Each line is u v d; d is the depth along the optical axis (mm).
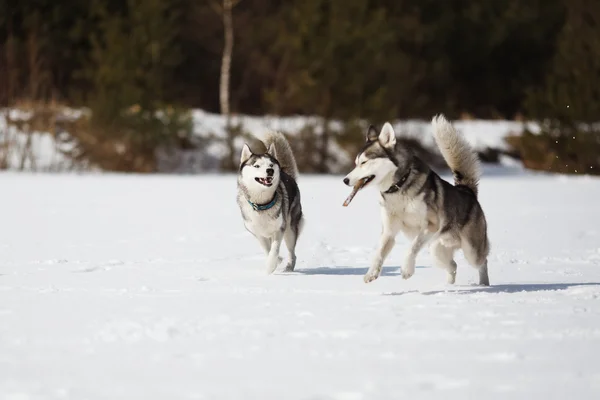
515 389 4973
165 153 36219
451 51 44500
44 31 38656
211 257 11656
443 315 7199
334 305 7750
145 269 10391
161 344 6129
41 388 5008
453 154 9766
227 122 36938
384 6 41656
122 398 4824
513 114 47062
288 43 37469
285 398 4809
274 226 10406
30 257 11398
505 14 45281
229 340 6246
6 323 6867
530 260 11375
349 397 4820
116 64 35531
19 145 34406
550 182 29578
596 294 8305
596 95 34906
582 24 35969
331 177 33281
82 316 7164
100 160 35344
